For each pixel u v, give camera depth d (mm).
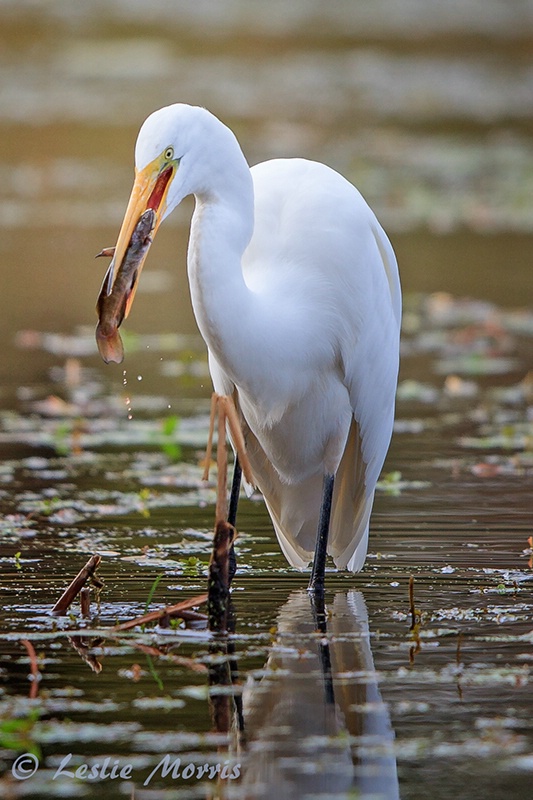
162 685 7773
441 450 14578
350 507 10641
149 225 8938
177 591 9664
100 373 18656
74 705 7402
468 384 18219
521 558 10477
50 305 23266
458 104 49094
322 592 9656
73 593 9172
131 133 41875
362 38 65000
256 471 10609
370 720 7246
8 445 14812
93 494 12719
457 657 8203
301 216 10000
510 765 6719
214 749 6953
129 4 73625
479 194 34844
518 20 70562
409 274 26422
